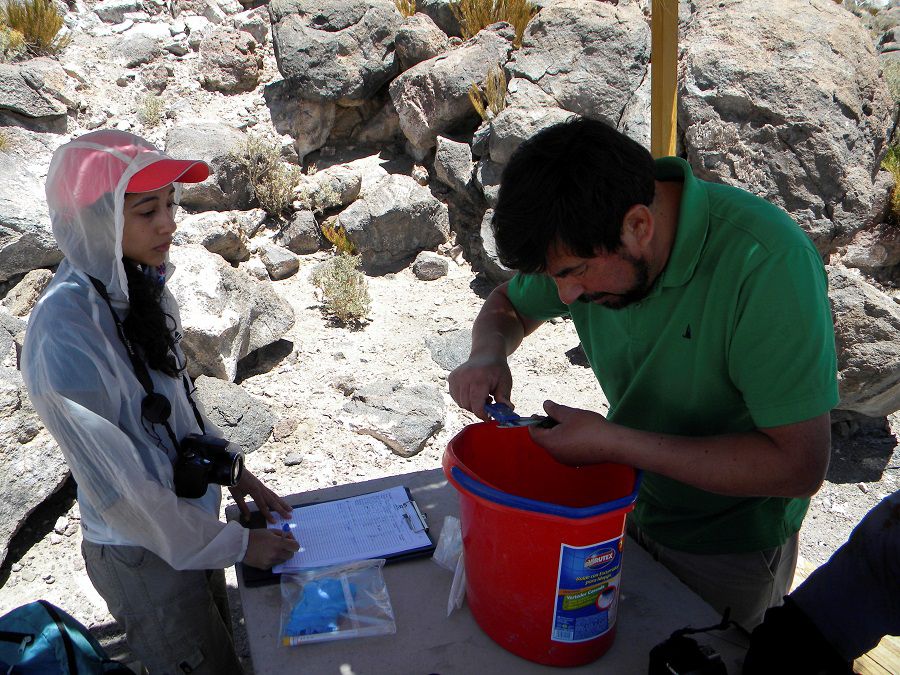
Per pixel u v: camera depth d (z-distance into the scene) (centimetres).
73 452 185
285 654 158
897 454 461
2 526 345
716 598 192
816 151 527
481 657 156
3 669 171
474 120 639
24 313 468
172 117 651
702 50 556
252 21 732
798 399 147
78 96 632
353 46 643
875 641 138
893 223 542
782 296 146
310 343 511
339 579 176
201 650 219
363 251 592
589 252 137
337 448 427
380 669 154
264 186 602
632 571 182
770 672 139
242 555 184
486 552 150
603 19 597
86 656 180
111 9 732
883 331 441
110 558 206
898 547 134
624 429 155
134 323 194
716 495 183
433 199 603
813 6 581
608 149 133
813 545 395
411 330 533
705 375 165
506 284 225
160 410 197
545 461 174
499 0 670
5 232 471
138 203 189
